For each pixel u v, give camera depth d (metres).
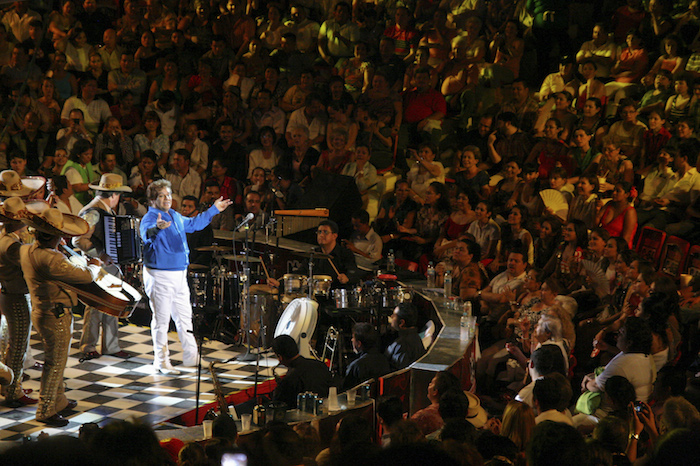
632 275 9.97
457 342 8.88
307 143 15.88
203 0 17.84
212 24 17.94
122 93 16.31
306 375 7.82
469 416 6.30
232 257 11.48
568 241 12.05
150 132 15.84
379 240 13.59
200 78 17.22
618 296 10.34
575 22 15.01
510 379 9.80
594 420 7.11
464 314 9.59
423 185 14.87
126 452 2.34
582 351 10.31
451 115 16.19
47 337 8.37
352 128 15.89
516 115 15.23
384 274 11.67
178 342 11.84
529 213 13.84
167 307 10.30
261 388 9.86
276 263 12.55
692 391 8.80
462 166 15.01
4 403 8.95
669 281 9.20
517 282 11.07
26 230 9.37
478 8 15.87
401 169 15.98
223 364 10.83
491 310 11.21
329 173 14.37
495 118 15.53
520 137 14.71
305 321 9.80
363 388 7.35
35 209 8.14
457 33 16.09
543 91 15.05
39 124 15.73
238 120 16.38
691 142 12.76
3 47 17.06
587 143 14.14
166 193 10.05
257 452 2.95
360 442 2.12
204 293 11.20
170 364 10.39
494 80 15.68
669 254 12.13
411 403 7.85
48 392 8.43
